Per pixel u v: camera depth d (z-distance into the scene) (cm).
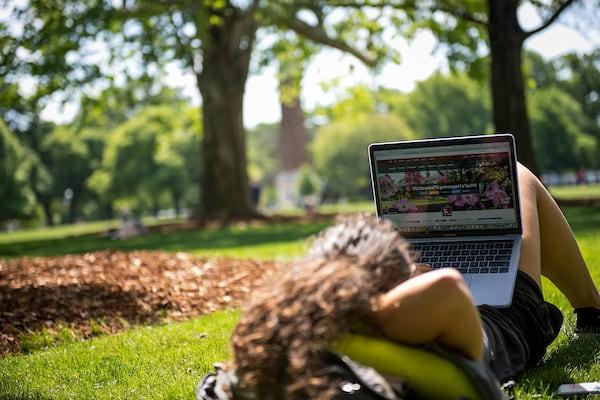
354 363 254
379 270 265
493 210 396
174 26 2208
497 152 395
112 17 2114
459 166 400
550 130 7538
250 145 14238
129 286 787
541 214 423
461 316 265
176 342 573
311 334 246
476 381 261
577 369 385
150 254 1110
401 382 257
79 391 450
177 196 8494
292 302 252
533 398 338
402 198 409
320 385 240
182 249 1498
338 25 2688
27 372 513
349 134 9325
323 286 253
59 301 737
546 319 377
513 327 352
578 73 7406
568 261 432
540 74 7862
